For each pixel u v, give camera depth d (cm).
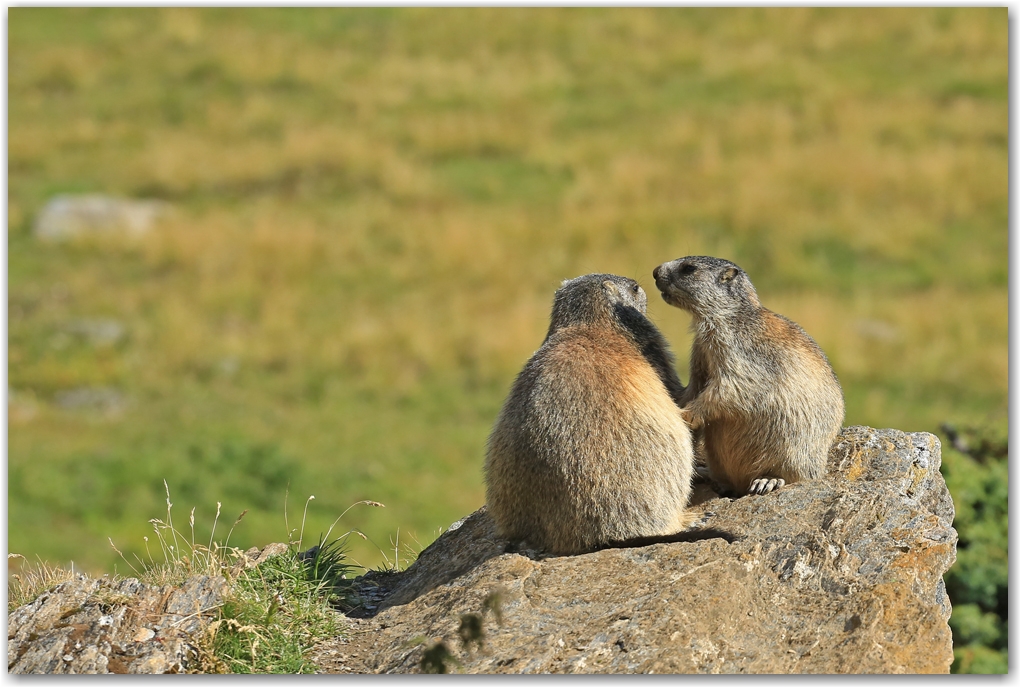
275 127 5225
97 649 876
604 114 5312
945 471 1598
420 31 6275
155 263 4003
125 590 964
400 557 1352
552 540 968
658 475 950
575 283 1070
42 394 3102
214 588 946
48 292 3728
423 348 3431
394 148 5034
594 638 841
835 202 4422
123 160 4881
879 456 1099
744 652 822
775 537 950
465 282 3916
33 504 2347
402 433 2945
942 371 3284
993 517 1564
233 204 4547
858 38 6031
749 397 1011
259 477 2525
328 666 889
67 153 4925
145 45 6056
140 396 3109
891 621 849
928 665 809
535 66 5822
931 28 6062
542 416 957
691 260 1050
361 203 4541
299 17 6469
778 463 1020
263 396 3150
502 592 898
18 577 1081
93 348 3334
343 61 5900
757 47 5966
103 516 2309
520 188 4678
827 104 5275
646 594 876
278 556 1016
